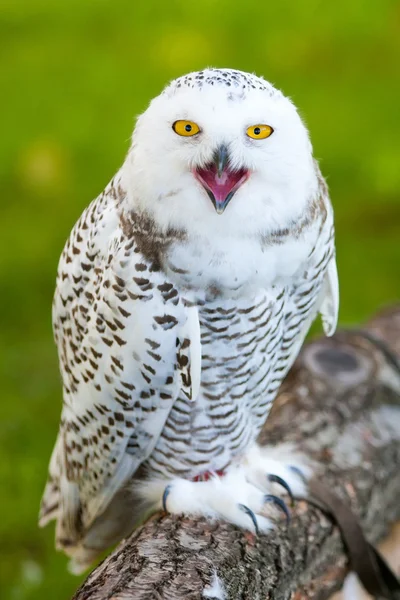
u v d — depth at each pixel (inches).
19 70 625.3
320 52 642.8
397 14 692.7
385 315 336.8
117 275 315.0
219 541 316.2
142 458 319.9
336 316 319.0
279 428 324.8
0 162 535.5
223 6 705.0
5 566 337.1
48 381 395.5
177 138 312.8
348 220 495.5
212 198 312.7
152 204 313.6
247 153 312.7
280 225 314.0
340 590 321.1
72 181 522.3
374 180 516.4
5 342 417.4
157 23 688.4
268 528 318.0
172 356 316.2
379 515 324.8
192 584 312.5
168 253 314.0
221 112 312.3
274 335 317.7
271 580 316.5
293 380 328.2
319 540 319.0
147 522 318.3
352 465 323.6
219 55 639.1
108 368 317.1
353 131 551.8
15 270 458.3
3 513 340.8
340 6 695.1
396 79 609.6
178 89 313.4
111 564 313.7
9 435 363.6
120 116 570.6
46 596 335.3
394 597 320.8
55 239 478.3
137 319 315.3
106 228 315.6
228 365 317.4
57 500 324.5
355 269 456.1
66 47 659.4
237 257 314.0
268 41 657.0
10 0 743.7
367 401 327.0
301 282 316.8
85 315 317.1
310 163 314.7
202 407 318.7
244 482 320.2
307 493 320.2
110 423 319.0
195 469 320.5
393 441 325.7
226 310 315.6
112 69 620.1
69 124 563.8
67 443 321.4
